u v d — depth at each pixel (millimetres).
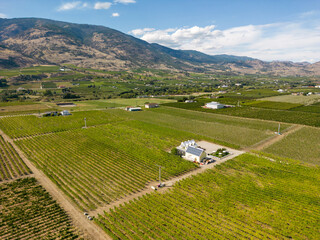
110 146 99125
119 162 82062
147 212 51219
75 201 56781
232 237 43219
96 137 112688
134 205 54125
